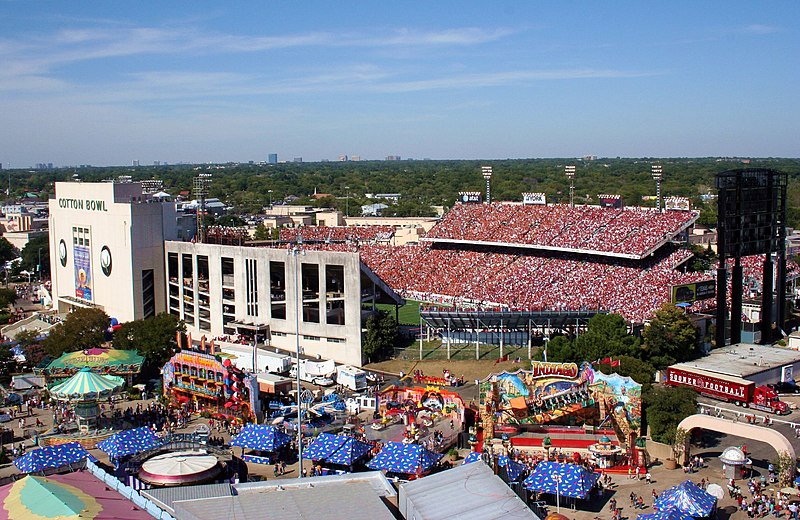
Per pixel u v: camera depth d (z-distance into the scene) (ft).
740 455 347.77
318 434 400.47
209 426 430.20
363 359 576.20
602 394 389.39
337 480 294.05
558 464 324.80
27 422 438.40
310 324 594.65
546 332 606.55
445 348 606.14
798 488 326.44
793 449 342.03
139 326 562.25
